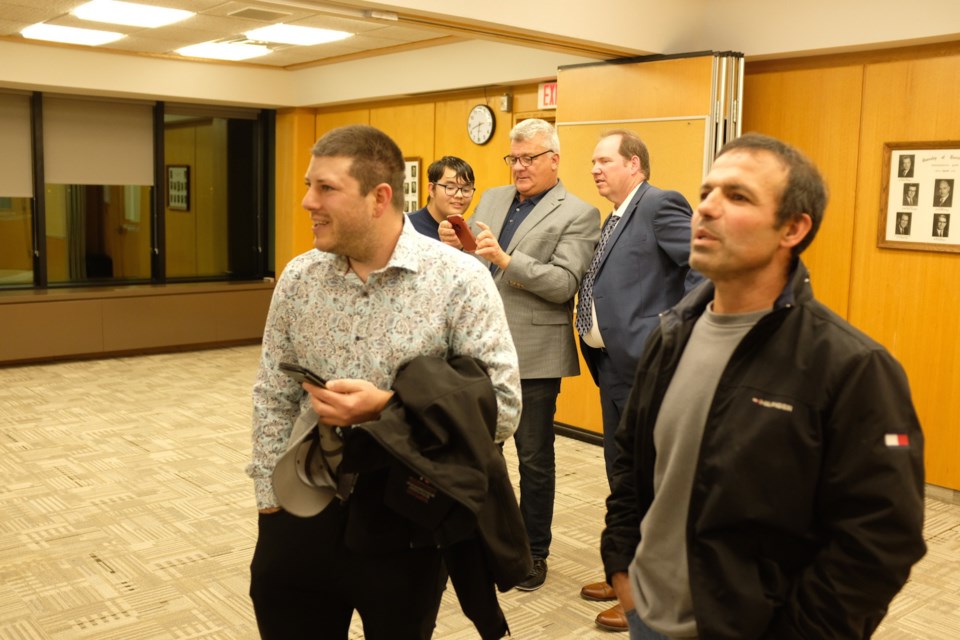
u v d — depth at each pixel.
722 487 1.24
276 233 8.61
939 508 4.05
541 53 5.65
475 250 2.84
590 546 3.51
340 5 3.77
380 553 1.59
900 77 4.12
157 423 5.38
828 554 1.18
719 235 1.25
